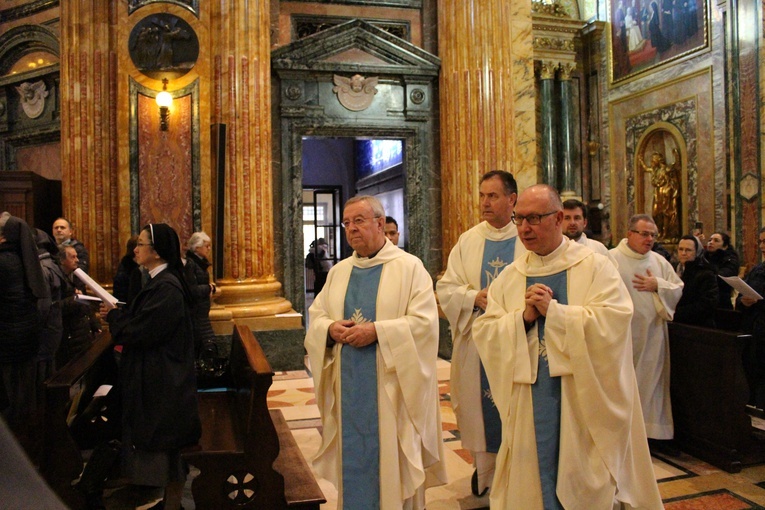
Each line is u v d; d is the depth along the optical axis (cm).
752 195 1145
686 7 1350
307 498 320
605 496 249
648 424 463
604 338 252
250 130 770
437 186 944
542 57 1552
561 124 1577
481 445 373
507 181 387
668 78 1405
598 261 272
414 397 304
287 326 756
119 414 413
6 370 432
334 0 933
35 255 441
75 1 791
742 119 1168
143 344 327
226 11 769
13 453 52
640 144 1500
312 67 885
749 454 435
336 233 1748
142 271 386
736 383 429
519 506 256
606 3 1595
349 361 311
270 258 793
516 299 281
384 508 296
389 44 908
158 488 402
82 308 570
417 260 333
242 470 317
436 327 320
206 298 573
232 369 471
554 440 256
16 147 1122
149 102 763
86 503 341
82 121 788
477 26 892
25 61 1108
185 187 765
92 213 788
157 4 762
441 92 923
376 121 918
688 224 1369
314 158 1717
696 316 498
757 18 1138
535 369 263
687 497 382
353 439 304
